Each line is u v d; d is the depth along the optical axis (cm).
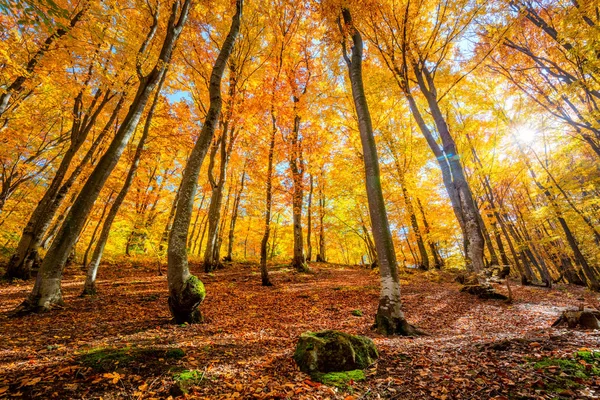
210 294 947
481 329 650
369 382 332
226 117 1443
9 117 966
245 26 1450
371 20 929
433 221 1970
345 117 1623
